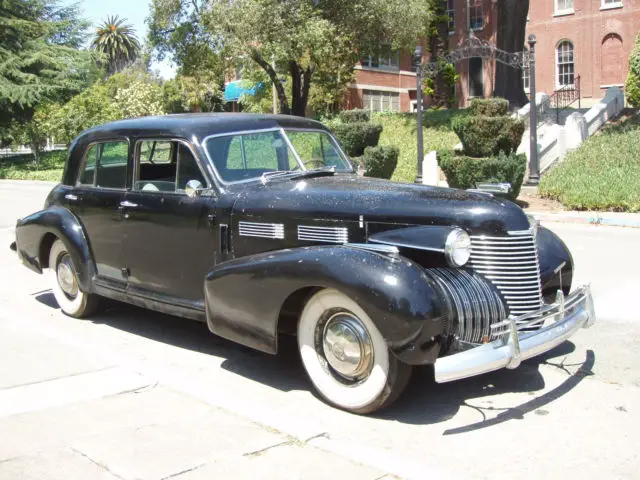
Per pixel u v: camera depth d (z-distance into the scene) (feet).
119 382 16.07
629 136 60.59
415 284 13.03
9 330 20.79
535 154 55.88
